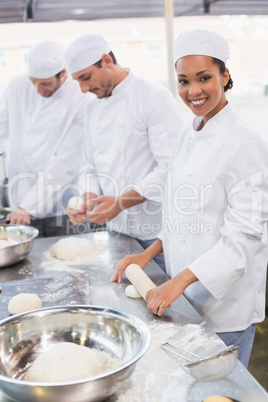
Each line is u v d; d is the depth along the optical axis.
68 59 2.07
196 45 1.33
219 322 1.54
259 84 3.17
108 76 2.13
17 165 3.04
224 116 1.47
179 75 1.39
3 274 1.78
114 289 1.59
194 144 1.58
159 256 2.23
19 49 3.44
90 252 1.97
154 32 3.46
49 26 3.40
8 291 1.59
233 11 3.07
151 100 2.18
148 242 2.34
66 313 1.21
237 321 1.53
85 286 1.60
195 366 1.00
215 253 1.37
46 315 1.20
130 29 3.44
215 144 1.47
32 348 1.17
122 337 1.16
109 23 3.42
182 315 1.37
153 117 2.18
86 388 0.88
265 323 3.14
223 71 1.40
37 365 1.04
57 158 2.85
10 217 2.70
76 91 2.83
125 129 2.24
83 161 2.55
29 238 1.98
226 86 1.48
